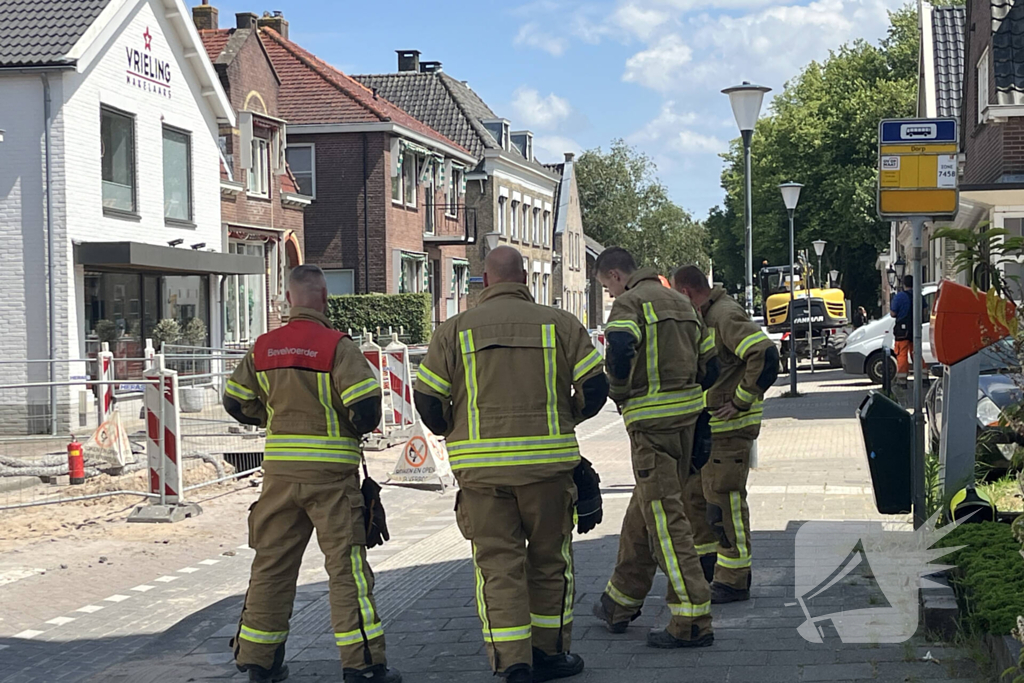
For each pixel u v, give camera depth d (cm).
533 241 5328
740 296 6969
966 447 693
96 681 600
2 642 704
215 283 2516
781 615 634
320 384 555
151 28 2209
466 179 4653
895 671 528
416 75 4853
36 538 1020
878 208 693
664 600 693
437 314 4025
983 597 547
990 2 1939
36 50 1886
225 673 601
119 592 830
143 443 1443
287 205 3006
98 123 2005
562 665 550
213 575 880
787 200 2442
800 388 2614
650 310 589
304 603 746
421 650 616
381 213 3488
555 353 542
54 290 1900
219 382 1450
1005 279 496
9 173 1902
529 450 530
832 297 3847
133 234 2134
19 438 1403
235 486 1305
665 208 8381
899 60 5819
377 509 570
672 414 587
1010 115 1842
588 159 8331
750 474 1208
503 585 530
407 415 1727
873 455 636
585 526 555
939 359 692
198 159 2419
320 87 3566
